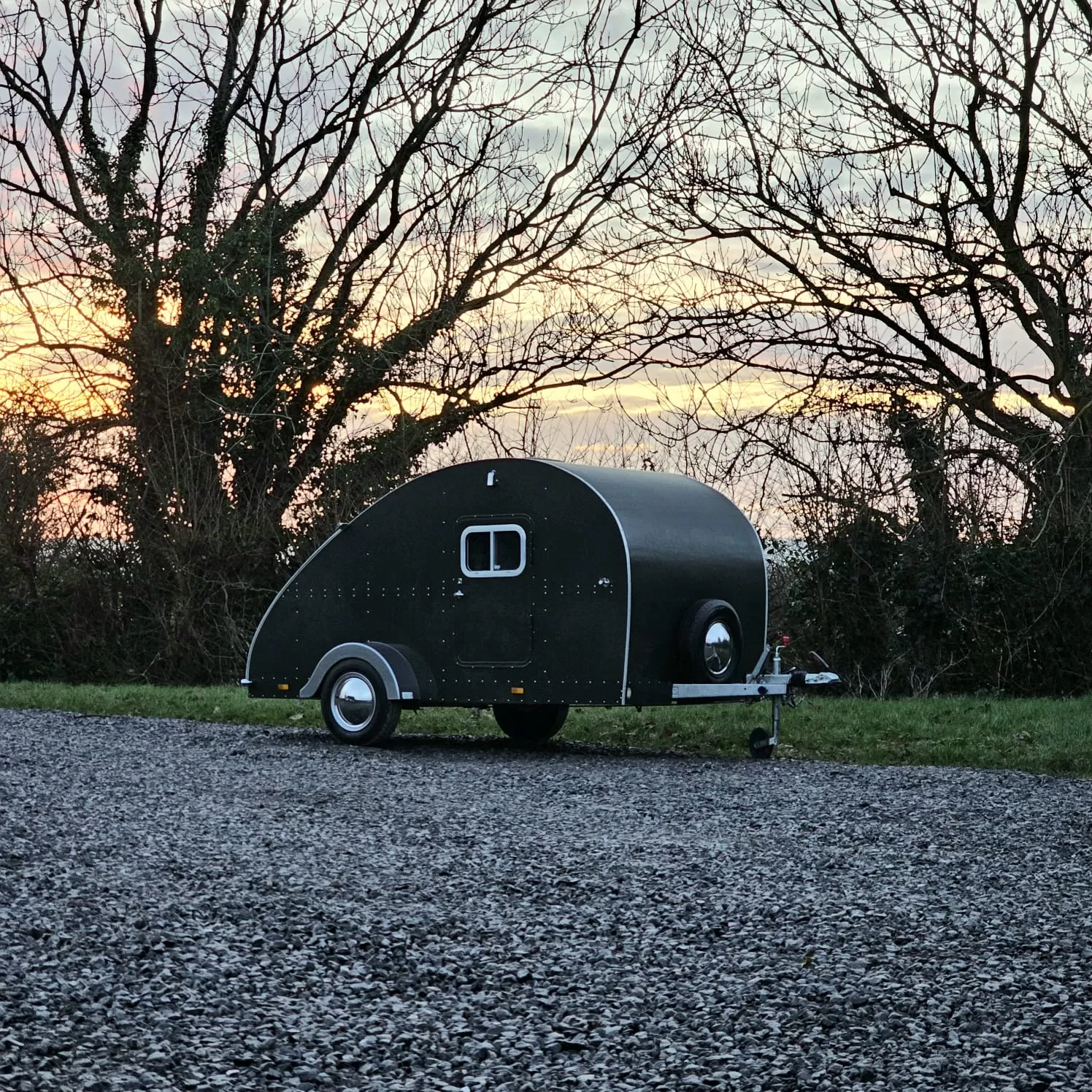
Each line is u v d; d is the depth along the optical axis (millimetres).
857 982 5805
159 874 7449
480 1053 4941
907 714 16250
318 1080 4660
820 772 12219
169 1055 4797
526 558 13328
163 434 25703
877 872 7918
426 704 13938
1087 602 19422
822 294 23250
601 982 5777
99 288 26625
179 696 19531
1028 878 7801
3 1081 4426
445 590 13797
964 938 6500
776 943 6402
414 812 9758
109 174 27484
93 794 10250
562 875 7703
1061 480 19781
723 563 13867
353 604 14328
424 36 29016
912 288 22547
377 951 6129
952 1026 5273
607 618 12867
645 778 11734
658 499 13672
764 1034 5184
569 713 16812
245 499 25703
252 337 26875
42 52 28219
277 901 6906
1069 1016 5352
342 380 27438
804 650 20297
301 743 14219
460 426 27781
